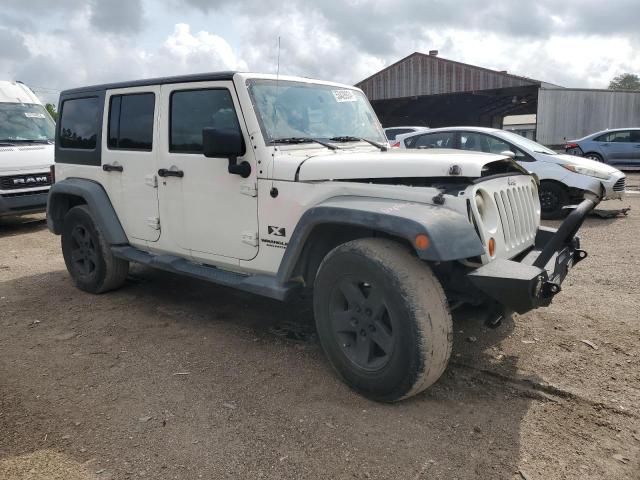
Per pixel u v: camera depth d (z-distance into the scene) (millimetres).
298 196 3574
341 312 3324
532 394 3297
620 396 3254
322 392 3375
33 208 9406
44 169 9445
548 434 2896
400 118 41438
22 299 5402
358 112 4660
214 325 4559
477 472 2604
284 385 3480
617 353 3828
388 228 2945
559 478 2555
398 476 2588
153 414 3174
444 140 9688
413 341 2922
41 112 10648
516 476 2572
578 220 3412
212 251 4219
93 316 4840
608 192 8719
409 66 33281
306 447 2822
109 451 2830
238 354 3967
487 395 3305
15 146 9539
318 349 4020
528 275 2928
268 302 5117
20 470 2682
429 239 2789
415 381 2980
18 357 4016
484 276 2982
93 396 3406
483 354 3838
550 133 25594
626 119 25922
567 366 3643
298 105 4117
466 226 2965
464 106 38375
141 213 4773
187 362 3855
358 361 3256
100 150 5098
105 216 5035
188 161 4207
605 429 2936
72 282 5961
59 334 4445
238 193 3910
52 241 8477
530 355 3818
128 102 4758
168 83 4332
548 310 4668
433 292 2984
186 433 2975
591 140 17016
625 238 7465
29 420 3139
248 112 3775
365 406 3197
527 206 3873
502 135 9352
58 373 3736
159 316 4805
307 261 3676
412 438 2877
